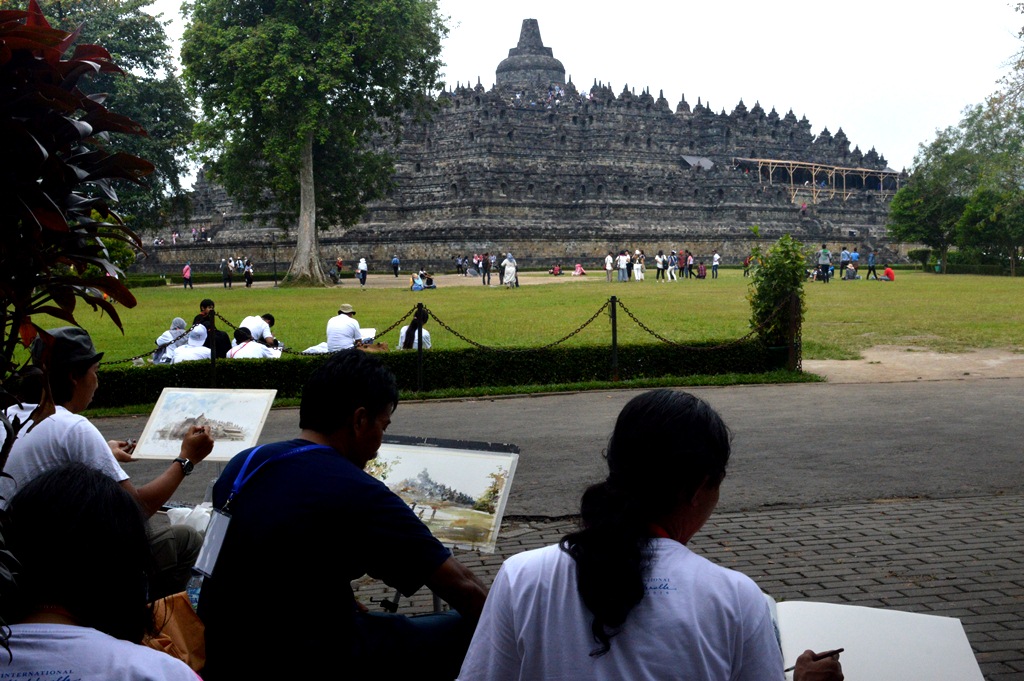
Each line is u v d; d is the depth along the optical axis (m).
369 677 4.99
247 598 4.72
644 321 32.59
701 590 3.44
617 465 3.67
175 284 68.19
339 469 4.88
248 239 86.94
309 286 57.31
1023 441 14.49
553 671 3.43
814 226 93.56
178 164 65.38
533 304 41.06
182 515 7.72
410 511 4.86
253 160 56.94
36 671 3.33
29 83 3.80
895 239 84.81
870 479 12.37
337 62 51.00
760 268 22.64
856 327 31.67
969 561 9.19
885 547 9.66
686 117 98.75
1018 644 7.32
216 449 7.84
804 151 106.44
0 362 3.94
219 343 21.50
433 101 59.62
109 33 61.56
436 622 5.30
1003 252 76.56
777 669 3.44
